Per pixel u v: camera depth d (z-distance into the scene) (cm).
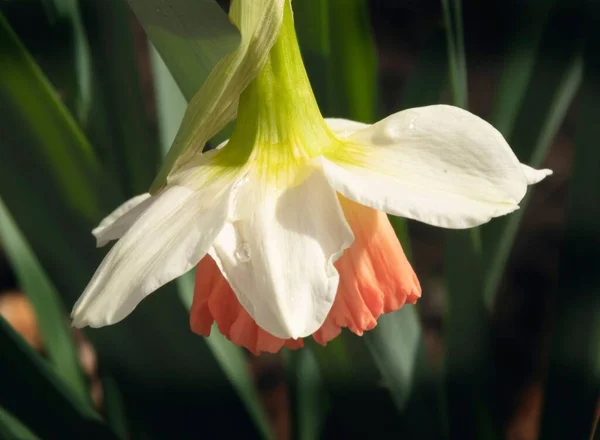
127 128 49
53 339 58
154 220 38
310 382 57
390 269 38
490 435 50
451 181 37
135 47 49
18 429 47
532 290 88
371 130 39
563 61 49
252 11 38
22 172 45
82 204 46
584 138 47
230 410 49
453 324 49
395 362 49
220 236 37
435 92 50
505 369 81
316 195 37
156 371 48
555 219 94
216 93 38
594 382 48
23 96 44
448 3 45
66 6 49
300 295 36
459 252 48
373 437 49
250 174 38
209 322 38
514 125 50
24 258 57
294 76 38
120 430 55
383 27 117
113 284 37
